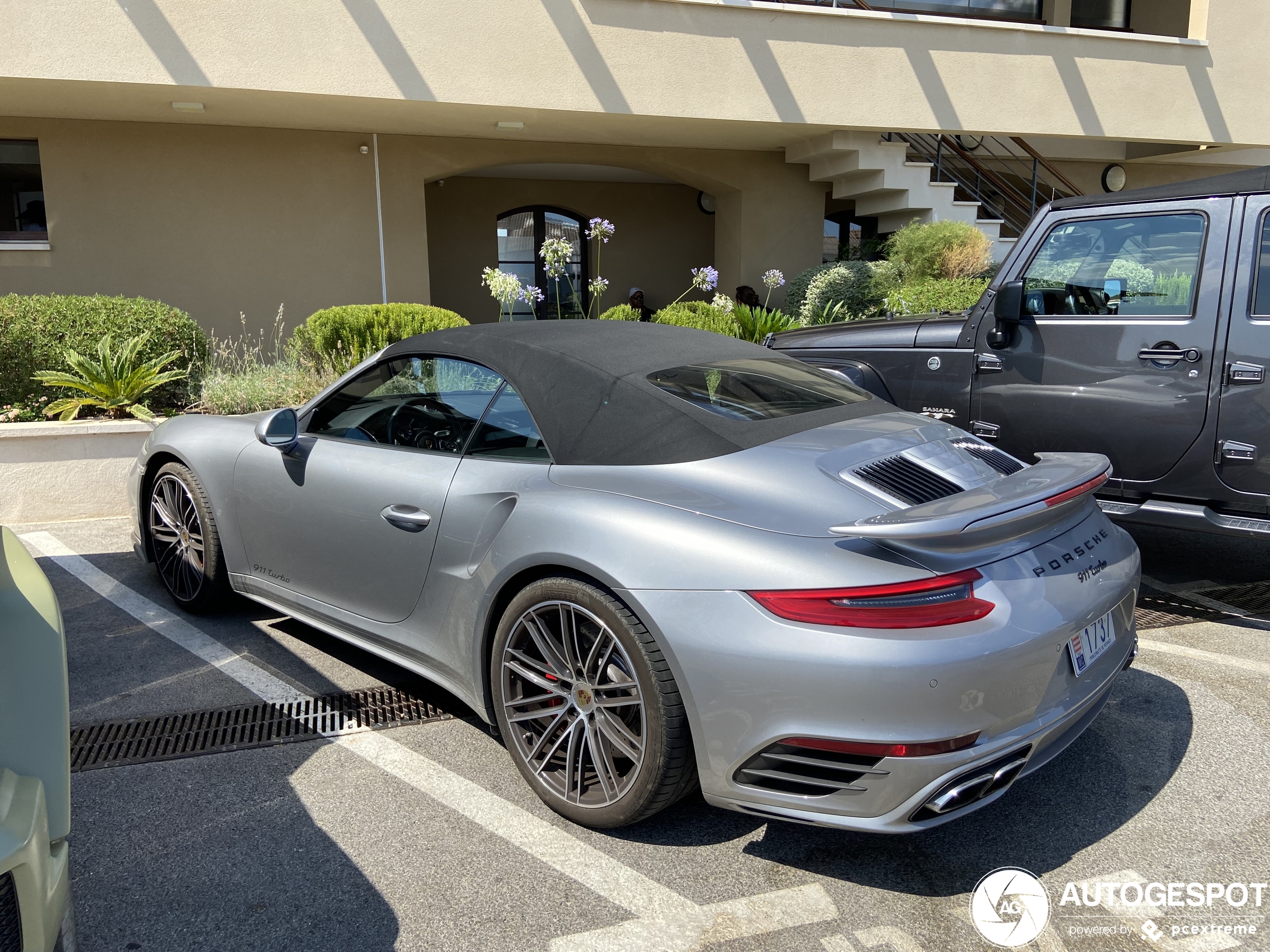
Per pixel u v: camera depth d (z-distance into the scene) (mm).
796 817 2160
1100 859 2398
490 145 10883
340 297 10555
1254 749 2945
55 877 1491
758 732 2131
